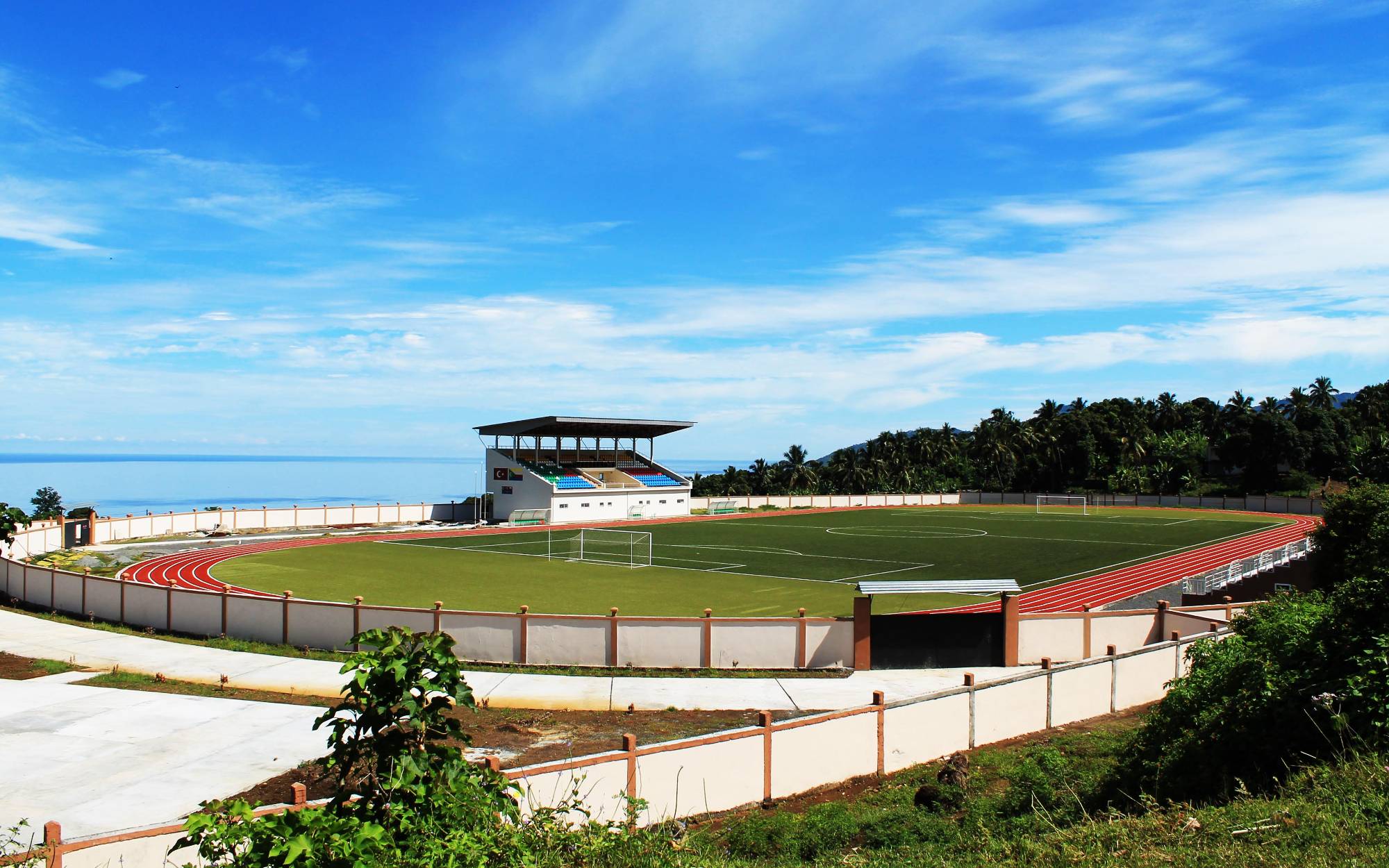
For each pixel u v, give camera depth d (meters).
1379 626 12.29
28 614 32.41
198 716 19.92
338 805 8.35
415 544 59.22
